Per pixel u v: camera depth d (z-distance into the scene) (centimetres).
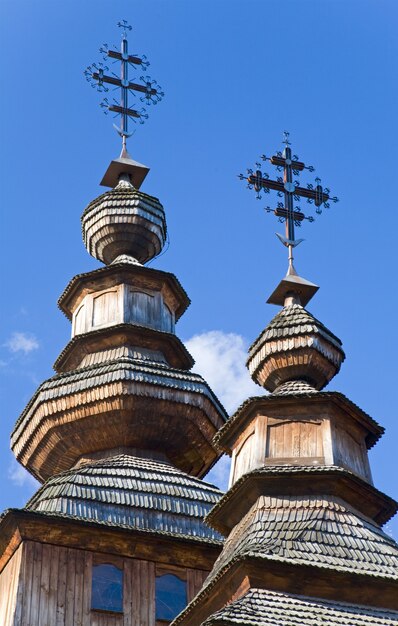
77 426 3891
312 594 2855
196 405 3916
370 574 2870
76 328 4175
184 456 3997
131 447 3922
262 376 3394
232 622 2670
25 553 3466
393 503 3128
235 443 3291
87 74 4619
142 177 4469
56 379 3956
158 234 4306
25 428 4000
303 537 2953
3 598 3506
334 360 3391
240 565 2852
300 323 3388
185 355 4128
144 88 4672
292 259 3566
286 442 3161
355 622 2777
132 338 4066
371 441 3278
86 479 3675
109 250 4281
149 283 4200
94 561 3519
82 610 3447
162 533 3578
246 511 3136
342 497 3084
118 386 3850
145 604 3509
